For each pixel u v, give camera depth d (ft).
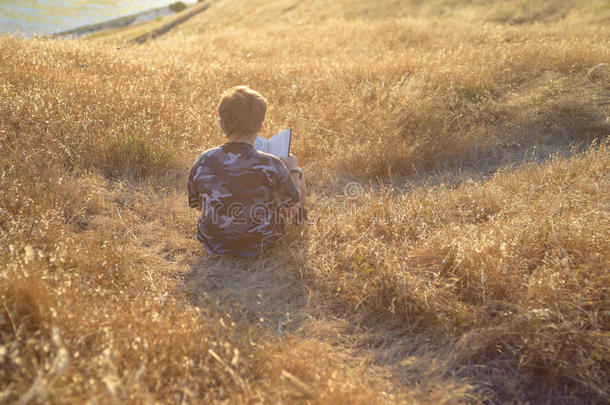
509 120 18.24
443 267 8.98
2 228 9.05
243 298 8.87
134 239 10.43
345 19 59.62
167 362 6.30
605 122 17.29
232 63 26.30
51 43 26.43
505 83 20.71
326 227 10.67
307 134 15.89
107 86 17.24
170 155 13.64
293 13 73.10
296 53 34.04
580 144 16.88
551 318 7.32
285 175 9.37
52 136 12.92
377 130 16.38
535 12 47.93
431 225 10.77
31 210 9.59
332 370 6.77
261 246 9.78
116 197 12.03
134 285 8.38
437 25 42.11
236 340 7.00
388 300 8.50
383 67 23.53
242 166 9.15
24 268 7.10
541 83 20.22
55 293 6.95
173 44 39.09
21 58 19.30
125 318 6.92
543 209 10.70
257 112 9.08
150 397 5.37
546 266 8.37
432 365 7.21
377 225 10.68
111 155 13.32
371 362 7.54
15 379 5.43
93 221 10.68
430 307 8.09
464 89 19.53
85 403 4.98
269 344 7.08
